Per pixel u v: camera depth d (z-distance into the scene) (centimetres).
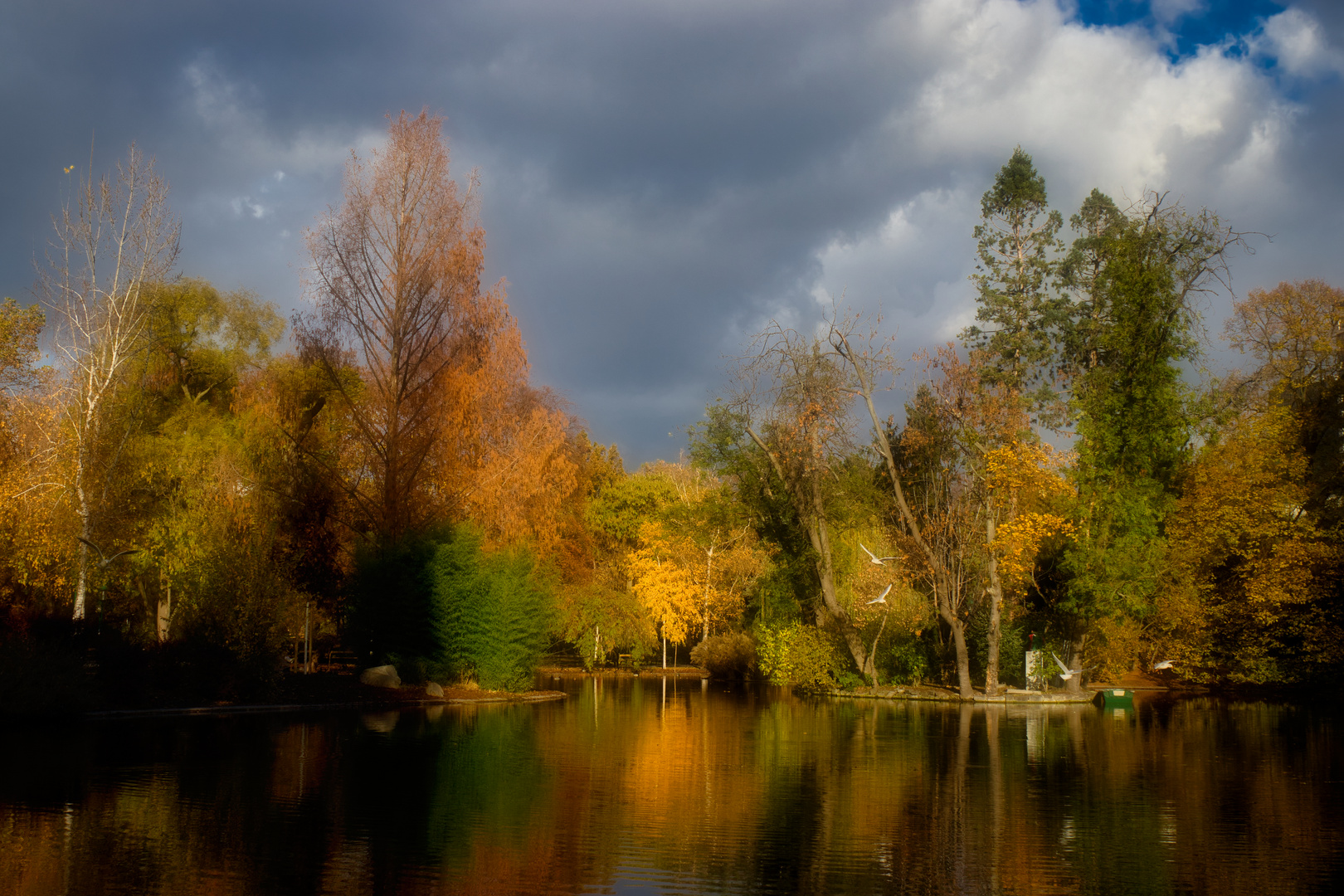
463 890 835
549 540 3878
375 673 2898
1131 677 4397
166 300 4144
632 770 1559
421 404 3228
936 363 3325
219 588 2555
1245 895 859
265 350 4616
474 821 1118
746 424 3828
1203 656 3788
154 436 3800
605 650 5266
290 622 3183
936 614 3681
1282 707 3200
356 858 934
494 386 3516
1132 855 1007
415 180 3300
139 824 1059
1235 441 3738
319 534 3359
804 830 1120
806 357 3644
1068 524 3241
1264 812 1257
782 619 3891
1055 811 1252
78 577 2944
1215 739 2150
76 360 3098
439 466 3281
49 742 1739
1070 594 3253
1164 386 3353
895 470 3509
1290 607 3588
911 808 1267
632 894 838
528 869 909
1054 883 895
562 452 4159
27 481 2983
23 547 2775
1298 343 3994
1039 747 1966
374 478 3341
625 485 6016
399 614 3008
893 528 3762
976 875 920
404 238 3269
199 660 2444
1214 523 3588
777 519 3903
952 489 3366
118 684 2269
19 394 3145
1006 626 3647
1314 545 3462
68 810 1130
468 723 2264
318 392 3738
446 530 3128
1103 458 3312
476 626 3150
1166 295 3319
